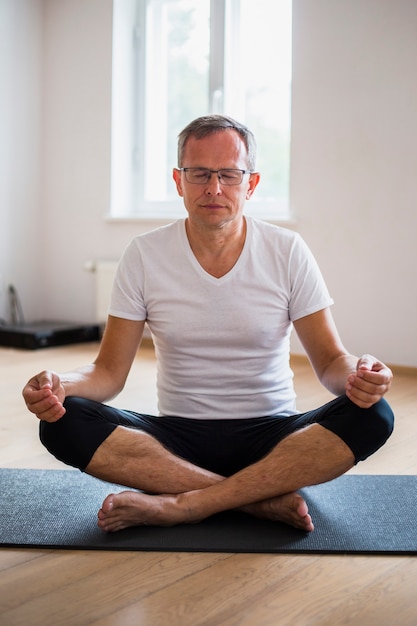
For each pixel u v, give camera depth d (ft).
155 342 6.82
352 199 14.11
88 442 5.93
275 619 4.72
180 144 6.33
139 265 6.63
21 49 17.26
